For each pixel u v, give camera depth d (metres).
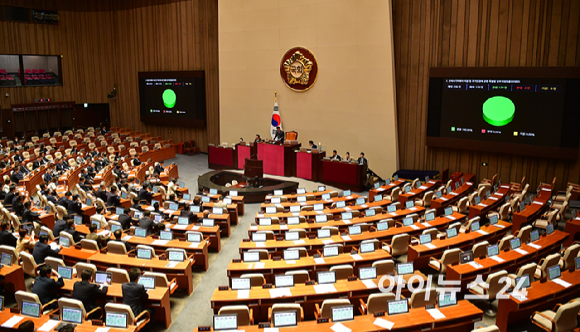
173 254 10.71
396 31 21.28
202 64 28.56
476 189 20.05
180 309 10.12
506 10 18.50
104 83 32.97
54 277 9.52
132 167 23.70
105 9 31.86
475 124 19.52
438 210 15.85
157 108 30.50
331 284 9.08
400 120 21.86
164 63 30.31
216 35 27.56
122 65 32.28
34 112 31.22
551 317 8.30
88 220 15.00
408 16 20.88
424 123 21.25
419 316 7.75
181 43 29.23
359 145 22.66
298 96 24.05
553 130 17.78
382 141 21.91
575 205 15.28
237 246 14.06
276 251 11.37
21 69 30.59
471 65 19.62
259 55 24.91
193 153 30.09
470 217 15.05
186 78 28.83
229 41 25.83
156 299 8.93
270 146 23.12
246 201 19.42
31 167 22.52
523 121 18.38
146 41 30.78
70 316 7.83
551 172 18.58
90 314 8.66
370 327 7.46
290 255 10.39
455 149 20.75
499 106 18.78
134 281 8.68
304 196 16.88
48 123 31.95
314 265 10.09
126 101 32.81
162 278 9.33
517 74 18.17
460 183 18.56
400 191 18.33
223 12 25.70
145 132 32.62
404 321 7.61
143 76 30.56
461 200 15.23
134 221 13.79
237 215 16.28
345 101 22.62
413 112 21.45
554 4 17.47
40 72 35.16
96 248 11.21
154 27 30.22
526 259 10.62
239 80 25.91
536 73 17.77
